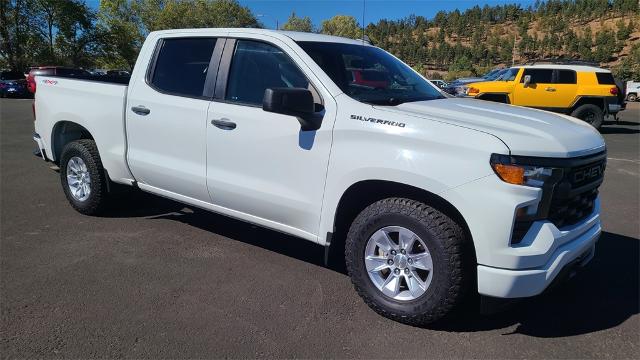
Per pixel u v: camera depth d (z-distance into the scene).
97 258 4.27
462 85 17.09
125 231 4.96
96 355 2.88
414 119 3.15
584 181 3.21
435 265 3.08
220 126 3.99
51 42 46.75
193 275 3.99
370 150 3.24
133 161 4.70
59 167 5.78
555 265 2.95
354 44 4.30
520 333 3.24
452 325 3.31
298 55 3.75
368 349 3.02
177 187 4.46
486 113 3.43
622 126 17.94
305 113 3.44
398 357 2.95
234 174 3.97
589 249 3.45
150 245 4.61
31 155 9.02
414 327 3.29
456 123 3.06
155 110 4.46
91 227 5.05
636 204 6.53
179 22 57.91
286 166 3.66
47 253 4.35
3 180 7.02
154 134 4.50
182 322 3.27
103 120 4.90
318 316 3.40
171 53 4.51
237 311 3.43
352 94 3.55
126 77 5.85
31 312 3.34
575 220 3.26
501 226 2.84
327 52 3.88
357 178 3.30
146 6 57.81
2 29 43.09
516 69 15.25
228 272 4.07
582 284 3.98
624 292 3.85
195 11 59.16
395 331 3.23
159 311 3.40
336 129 3.39
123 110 4.71
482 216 2.88
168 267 4.13
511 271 2.88
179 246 4.60
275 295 3.69
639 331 3.28
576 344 3.12
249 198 3.91
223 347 3.00
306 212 3.62
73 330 3.13
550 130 3.12
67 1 45.44
